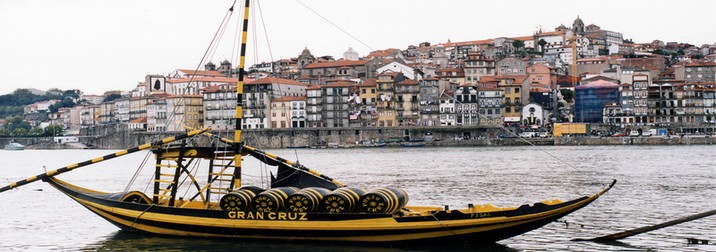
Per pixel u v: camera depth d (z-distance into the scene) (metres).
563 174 111.38
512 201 75.75
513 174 113.00
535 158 163.00
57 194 85.25
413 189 89.81
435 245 46.72
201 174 116.81
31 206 73.31
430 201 76.31
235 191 49.06
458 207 71.25
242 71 54.78
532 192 84.56
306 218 47.00
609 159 154.00
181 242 49.75
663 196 76.75
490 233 45.69
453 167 134.12
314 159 180.50
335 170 131.00
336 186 52.75
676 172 112.69
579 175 108.81
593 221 58.53
